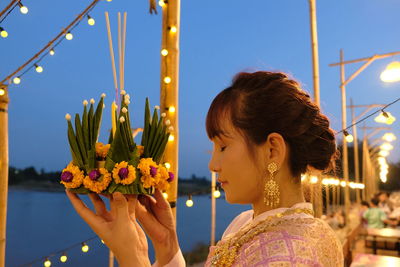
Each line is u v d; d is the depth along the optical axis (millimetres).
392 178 31688
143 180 1181
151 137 1290
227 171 945
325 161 1011
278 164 924
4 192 4082
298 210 917
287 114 931
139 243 1056
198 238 25766
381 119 2697
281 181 947
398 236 10109
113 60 1510
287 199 948
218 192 3461
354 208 18562
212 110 983
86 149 1187
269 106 929
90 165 1167
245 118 926
